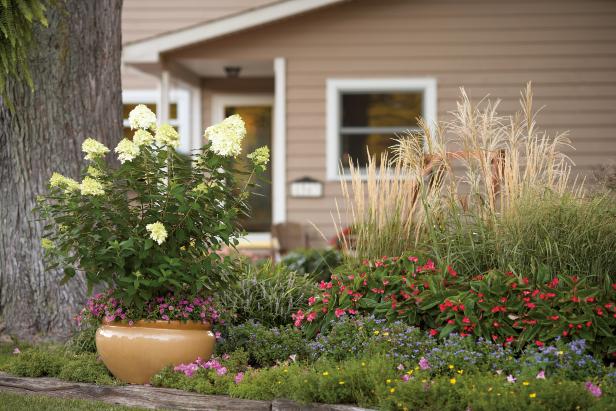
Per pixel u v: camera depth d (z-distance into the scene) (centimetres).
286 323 713
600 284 584
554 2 1325
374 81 1338
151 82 1584
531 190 623
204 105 1577
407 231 671
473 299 574
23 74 739
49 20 743
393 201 681
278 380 548
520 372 525
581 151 1316
